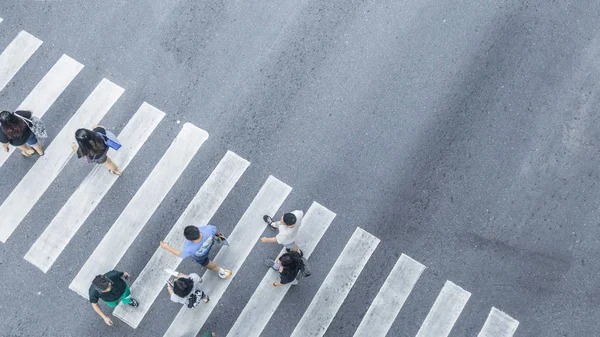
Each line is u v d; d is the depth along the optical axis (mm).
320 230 10109
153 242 9969
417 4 11469
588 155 10625
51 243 9906
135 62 11031
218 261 9875
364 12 11414
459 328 9656
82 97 10781
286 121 10727
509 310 9766
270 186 10336
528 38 11266
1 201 10094
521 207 10312
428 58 11180
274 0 11453
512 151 10625
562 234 10172
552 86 11008
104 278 8141
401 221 10188
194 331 9523
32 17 11258
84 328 9500
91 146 8648
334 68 11078
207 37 11211
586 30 11312
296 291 9758
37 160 10328
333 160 10531
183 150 10500
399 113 10828
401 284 9844
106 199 10164
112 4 11367
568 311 9781
